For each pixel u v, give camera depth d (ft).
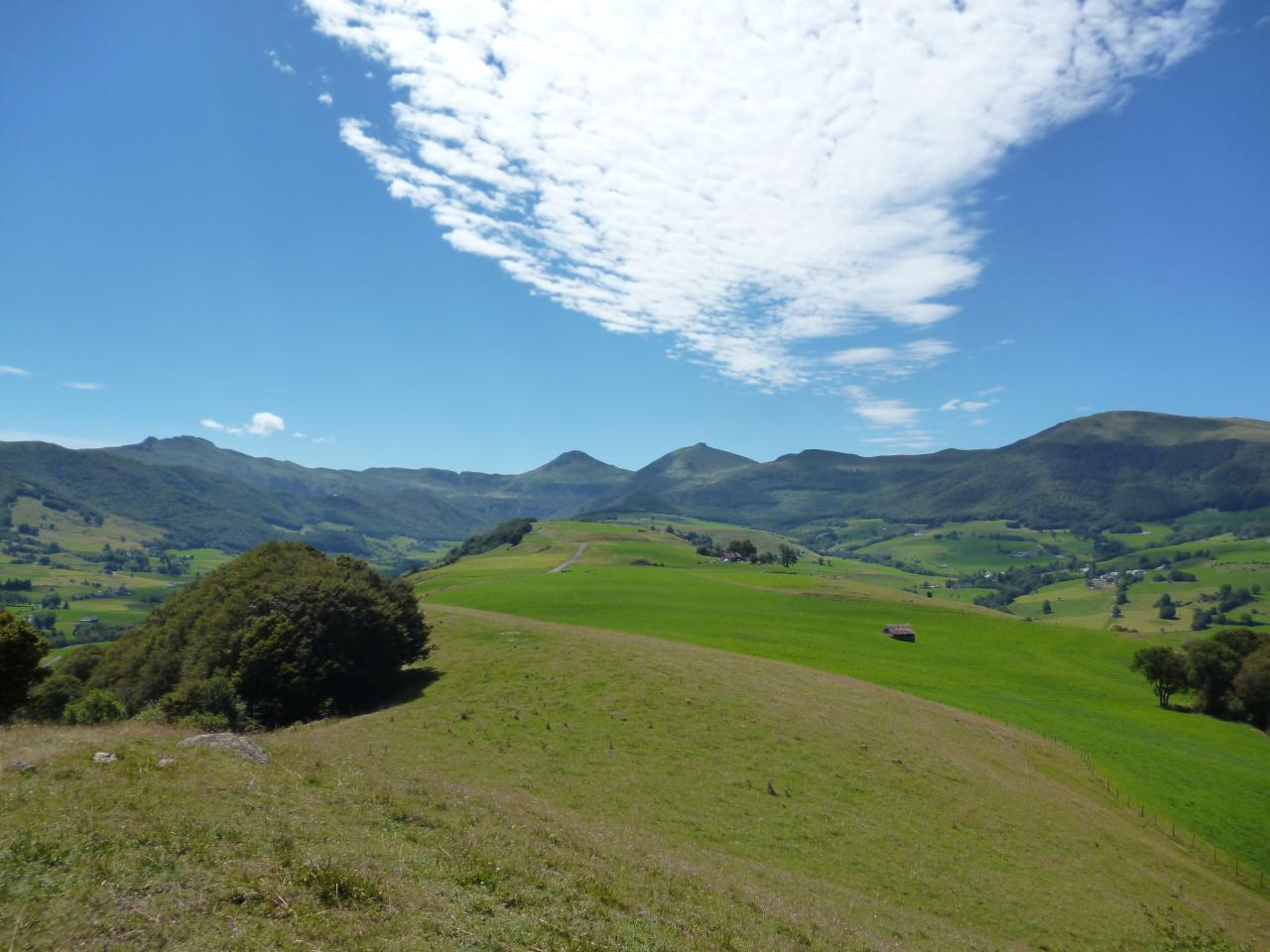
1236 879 144.46
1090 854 131.13
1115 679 349.41
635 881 64.69
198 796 58.29
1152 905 114.52
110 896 39.24
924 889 100.58
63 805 50.96
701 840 103.55
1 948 33.12
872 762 151.12
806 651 314.96
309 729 158.10
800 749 151.53
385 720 162.20
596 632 267.80
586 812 106.73
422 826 64.49
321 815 60.49
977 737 197.16
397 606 219.82
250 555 268.82
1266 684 298.56
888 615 431.84
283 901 42.14
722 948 53.62
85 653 295.69
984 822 132.57
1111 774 196.75
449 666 212.43
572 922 49.67
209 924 38.17
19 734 76.74
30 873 40.47
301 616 200.23
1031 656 370.73
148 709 183.52
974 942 82.64
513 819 74.38
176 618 250.37
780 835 110.93
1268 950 108.37
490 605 380.99
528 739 146.92
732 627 354.54
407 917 43.52
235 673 185.88
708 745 148.66
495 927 45.29
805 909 73.46
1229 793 196.03
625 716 162.30
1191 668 317.63
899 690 260.01
